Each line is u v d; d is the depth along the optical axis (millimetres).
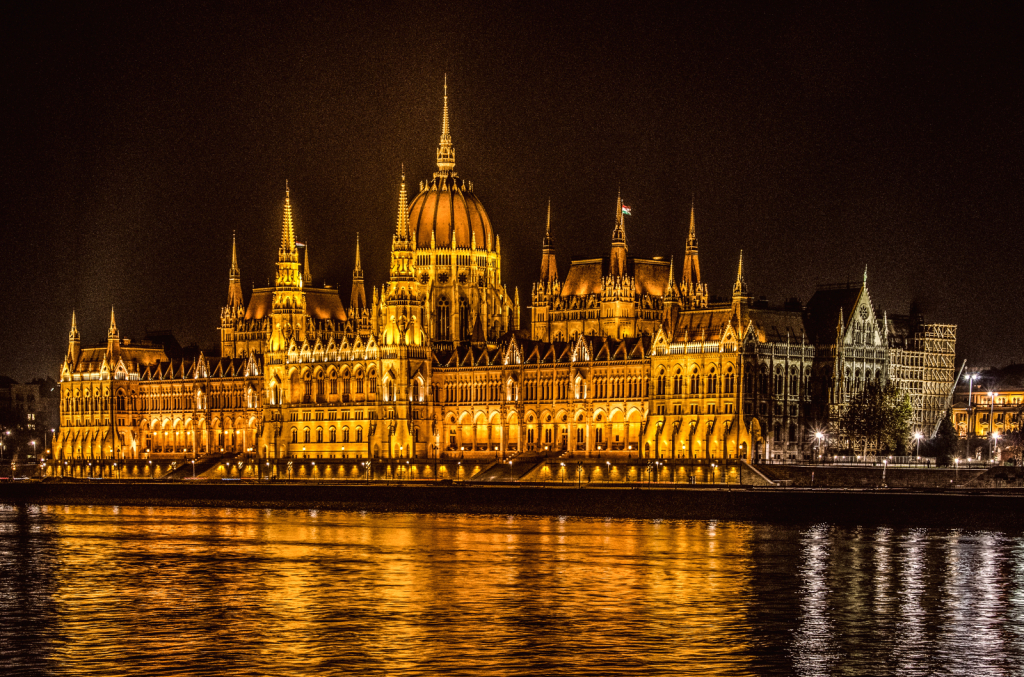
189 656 154750
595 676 146375
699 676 146625
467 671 148125
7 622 172625
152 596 189000
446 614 174500
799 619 170250
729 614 173125
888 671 148625
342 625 168875
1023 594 184375
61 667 151000
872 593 185000
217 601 184875
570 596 184875
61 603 184750
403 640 161000
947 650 156250
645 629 165500
